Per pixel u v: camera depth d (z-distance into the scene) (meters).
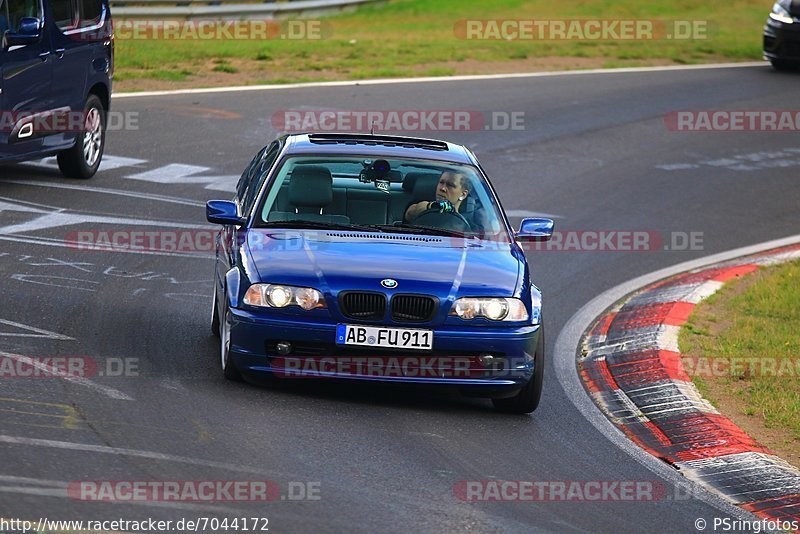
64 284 35.34
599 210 54.88
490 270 27.66
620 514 21.70
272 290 26.12
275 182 30.08
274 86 76.88
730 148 70.56
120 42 88.56
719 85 89.19
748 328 36.97
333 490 20.84
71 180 50.94
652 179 61.94
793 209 58.00
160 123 64.19
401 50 95.19
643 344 34.75
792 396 30.36
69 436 22.02
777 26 94.62
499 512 20.86
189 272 38.84
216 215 28.95
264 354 26.12
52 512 18.33
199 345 30.42
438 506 20.77
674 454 26.45
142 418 23.66
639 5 129.25
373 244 28.23
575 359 34.22
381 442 24.06
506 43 103.12
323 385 28.16
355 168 30.66
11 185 48.62
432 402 28.08
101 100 52.97
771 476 25.02
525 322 26.94
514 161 63.00
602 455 25.47
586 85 85.88
